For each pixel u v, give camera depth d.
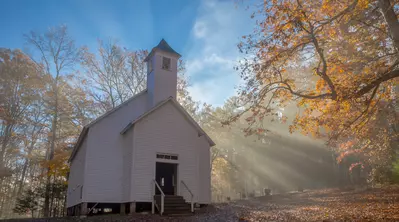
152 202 18.23
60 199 33.38
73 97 35.84
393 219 11.80
